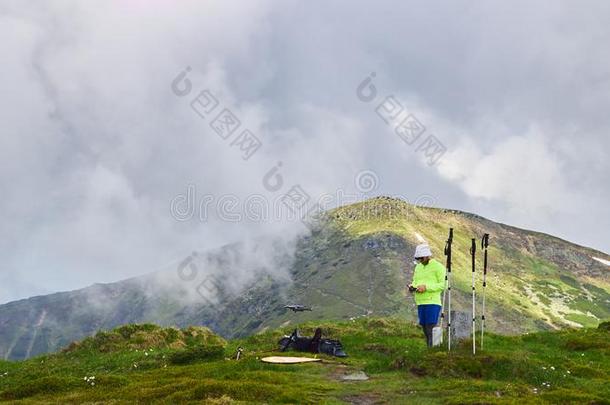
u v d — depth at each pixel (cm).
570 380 2233
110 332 3806
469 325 2592
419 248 2617
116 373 2650
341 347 2862
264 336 3772
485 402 1769
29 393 2184
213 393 1889
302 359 2597
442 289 2575
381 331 3716
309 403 1802
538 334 3884
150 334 3794
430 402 1812
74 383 2255
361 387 2036
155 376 2356
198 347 2906
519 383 2105
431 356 2306
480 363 2231
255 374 2200
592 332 4038
